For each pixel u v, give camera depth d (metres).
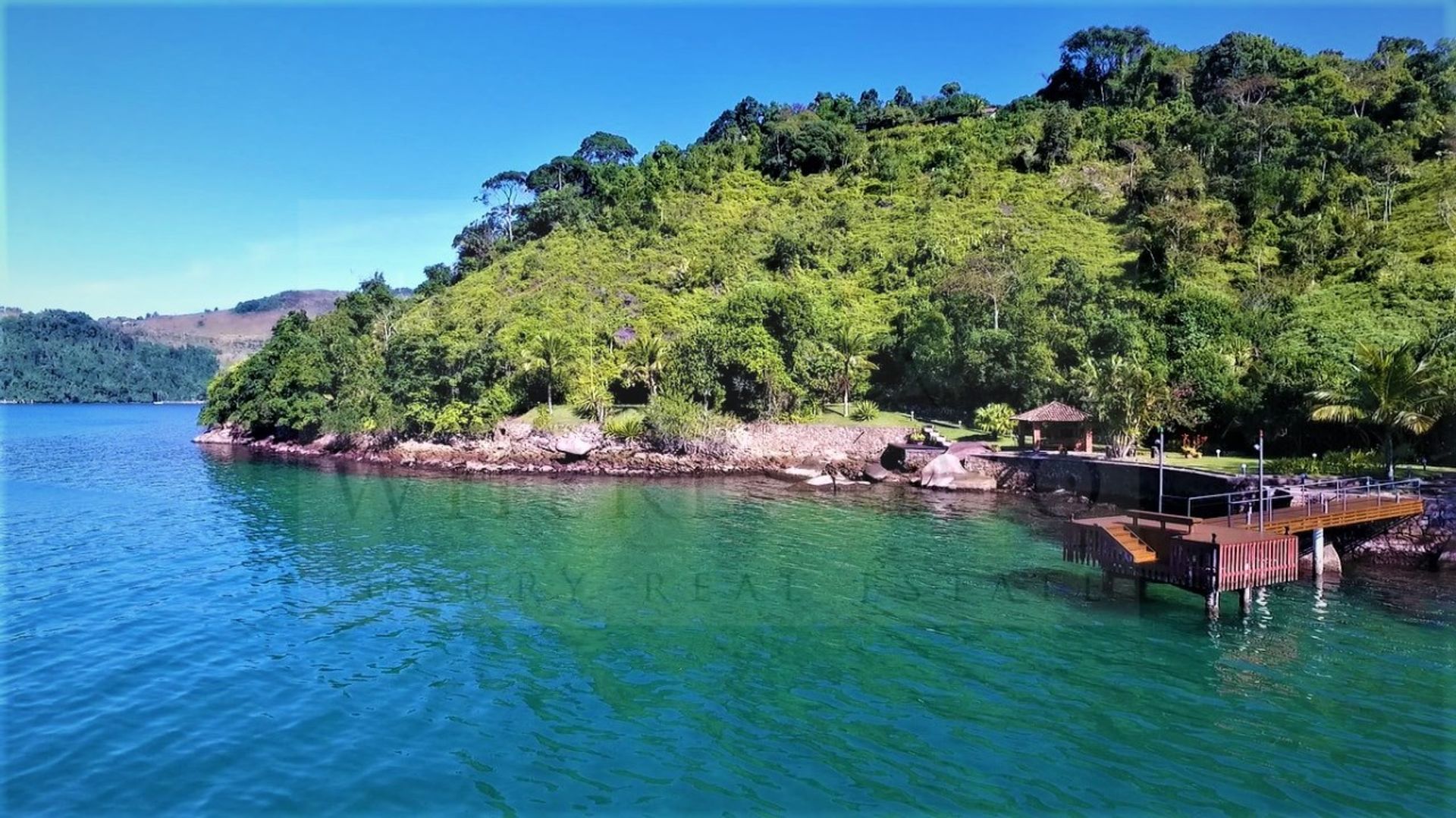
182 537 38.78
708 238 110.94
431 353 73.69
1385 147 87.00
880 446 62.97
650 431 66.19
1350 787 16.31
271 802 15.53
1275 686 21.12
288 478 61.53
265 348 93.56
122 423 133.25
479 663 22.58
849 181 122.44
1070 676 21.75
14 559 34.16
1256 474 41.25
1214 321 59.62
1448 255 68.81
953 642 24.27
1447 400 37.16
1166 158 97.75
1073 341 61.97
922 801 15.74
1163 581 26.91
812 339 72.19
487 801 15.66
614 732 18.55
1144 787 16.28
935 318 69.88
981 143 123.88
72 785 16.08
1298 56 115.81
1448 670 22.17
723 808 15.45
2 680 21.12
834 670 22.11
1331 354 50.12
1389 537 33.22
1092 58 136.25
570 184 140.75
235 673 21.75
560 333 77.81
